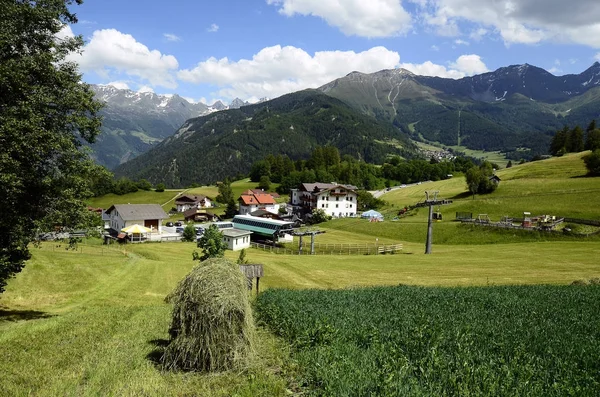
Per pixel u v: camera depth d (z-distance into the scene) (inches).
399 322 537.0
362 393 302.7
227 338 405.7
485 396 287.7
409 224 2898.6
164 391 348.2
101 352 462.9
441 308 670.5
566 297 794.8
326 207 4153.5
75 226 737.6
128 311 766.5
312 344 451.8
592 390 304.5
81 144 738.2
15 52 653.3
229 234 2407.7
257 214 3890.3
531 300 751.7
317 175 5994.1
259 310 678.5
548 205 2881.4
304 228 3292.3
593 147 4968.0
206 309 400.8
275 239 2650.1
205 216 4436.5
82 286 1145.4
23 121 588.1
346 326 512.7
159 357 445.7
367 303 718.5
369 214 3447.3
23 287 1075.3
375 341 435.5
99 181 776.3
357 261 1770.4
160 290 1151.0
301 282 1300.4
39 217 690.2
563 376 336.8
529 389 304.2
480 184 3597.4
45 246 1957.4
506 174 4192.9
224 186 5457.7
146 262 1604.3
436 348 395.5
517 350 397.7
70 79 714.2
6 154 569.0
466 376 321.7
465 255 1868.8
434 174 6555.1
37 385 365.7
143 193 6102.4
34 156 625.0
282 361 416.2
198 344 403.5
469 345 421.4
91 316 709.3
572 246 1951.3
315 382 349.7
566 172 3772.1
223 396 343.3
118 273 1353.3
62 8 695.1
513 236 2305.6
